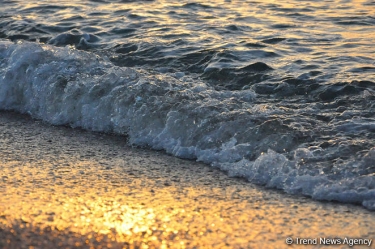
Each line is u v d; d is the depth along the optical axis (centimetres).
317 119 814
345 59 1120
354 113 835
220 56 1148
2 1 1706
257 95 948
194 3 1641
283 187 662
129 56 1179
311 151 709
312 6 1603
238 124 772
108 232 554
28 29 1426
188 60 1139
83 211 596
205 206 616
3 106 970
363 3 1628
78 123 886
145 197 635
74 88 919
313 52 1177
